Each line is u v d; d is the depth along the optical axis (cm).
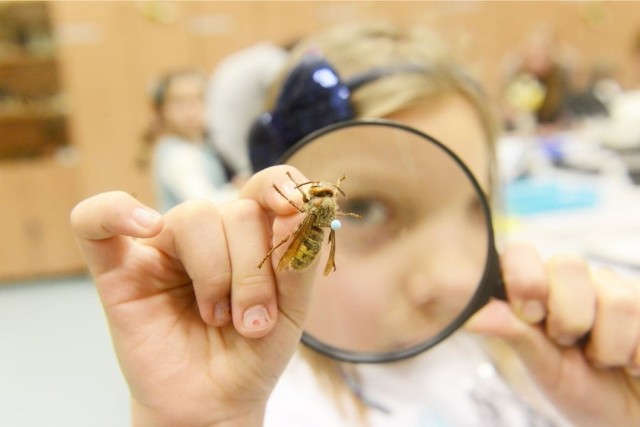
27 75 123
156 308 21
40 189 123
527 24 133
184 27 120
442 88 33
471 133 35
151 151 113
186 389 21
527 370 26
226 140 82
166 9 117
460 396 29
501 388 30
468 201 24
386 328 25
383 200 25
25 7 116
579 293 24
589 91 95
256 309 20
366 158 25
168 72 114
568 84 100
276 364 21
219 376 21
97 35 116
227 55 123
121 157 120
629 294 24
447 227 25
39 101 124
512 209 51
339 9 125
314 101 29
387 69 33
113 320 21
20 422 61
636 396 26
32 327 93
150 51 119
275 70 79
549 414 28
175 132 89
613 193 55
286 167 20
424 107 32
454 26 129
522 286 24
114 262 21
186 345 21
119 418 58
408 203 25
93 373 71
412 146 25
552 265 24
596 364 25
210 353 21
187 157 74
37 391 68
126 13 116
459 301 24
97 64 117
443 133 33
